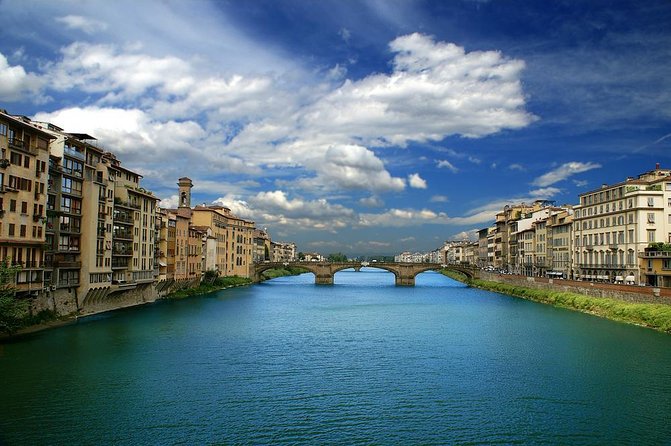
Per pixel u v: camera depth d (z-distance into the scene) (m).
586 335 68.81
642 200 102.75
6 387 43.62
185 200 157.25
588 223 123.56
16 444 32.78
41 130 64.69
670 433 35.62
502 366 52.47
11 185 60.34
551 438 34.75
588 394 43.53
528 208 197.75
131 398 41.50
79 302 79.88
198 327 75.00
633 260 104.06
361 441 34.06
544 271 152.62
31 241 63.69
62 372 48.22
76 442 33.22
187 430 35.38
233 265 178.38
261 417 37.97
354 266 188.12
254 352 58.66
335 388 45.00
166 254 116.75
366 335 70.50
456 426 36.62
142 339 64.38
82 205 79.56
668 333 69.00
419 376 48.84
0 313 55.75
